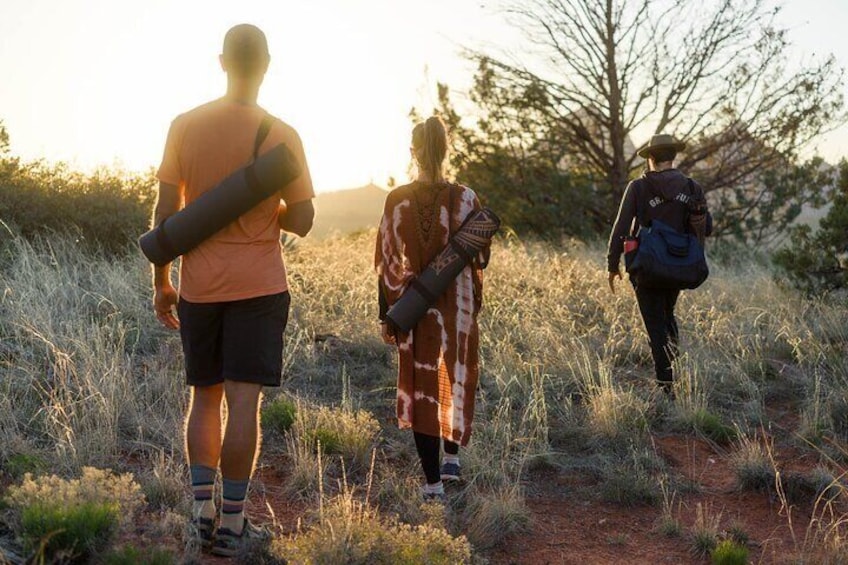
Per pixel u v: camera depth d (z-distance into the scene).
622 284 8.51
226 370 3.24
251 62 3.28
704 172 13.04
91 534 3.04
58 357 4.81
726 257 11.86
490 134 12.83
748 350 6.55
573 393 5.86
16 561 2.96
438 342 4.12
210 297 3.21
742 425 5.42
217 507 3.69
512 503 4.07
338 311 7.36
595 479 4.67
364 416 4.89
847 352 6.59
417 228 4.15
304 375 5.84
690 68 12.68
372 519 3.47
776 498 4.47
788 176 12.33
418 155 4.22
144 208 8.71
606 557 3.83
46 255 7.11
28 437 4.29
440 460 4.63
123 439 4.45
